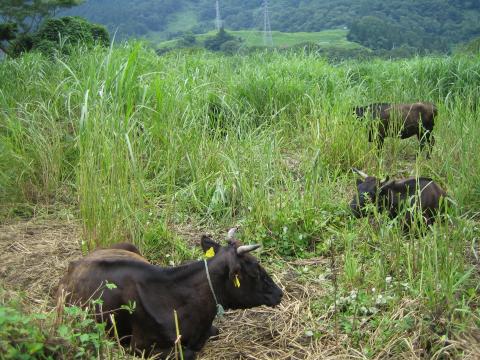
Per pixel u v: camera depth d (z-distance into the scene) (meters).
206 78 10.86
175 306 4.55
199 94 9.53
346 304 5.32
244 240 6.62
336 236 6.74
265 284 4.73
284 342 4.96
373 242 6.46
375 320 5.07
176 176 7.96
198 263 4.66
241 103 10.23
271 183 7.84
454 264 5.37
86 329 4.15
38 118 8.44
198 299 4.59
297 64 12.71
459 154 8.23
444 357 4.51
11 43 16.84
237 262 4.53
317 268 6.07
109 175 6.14
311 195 7.26
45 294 5.56
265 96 10.84
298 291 5.73
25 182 7.77
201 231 6.91
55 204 7.54
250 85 10.96
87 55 11.02
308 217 6.86
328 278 5.88
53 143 7.95
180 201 7.34
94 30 16.91
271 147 8.27
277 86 10.94
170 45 29.80
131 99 7.12
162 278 4.59
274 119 10.15
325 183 7.54
